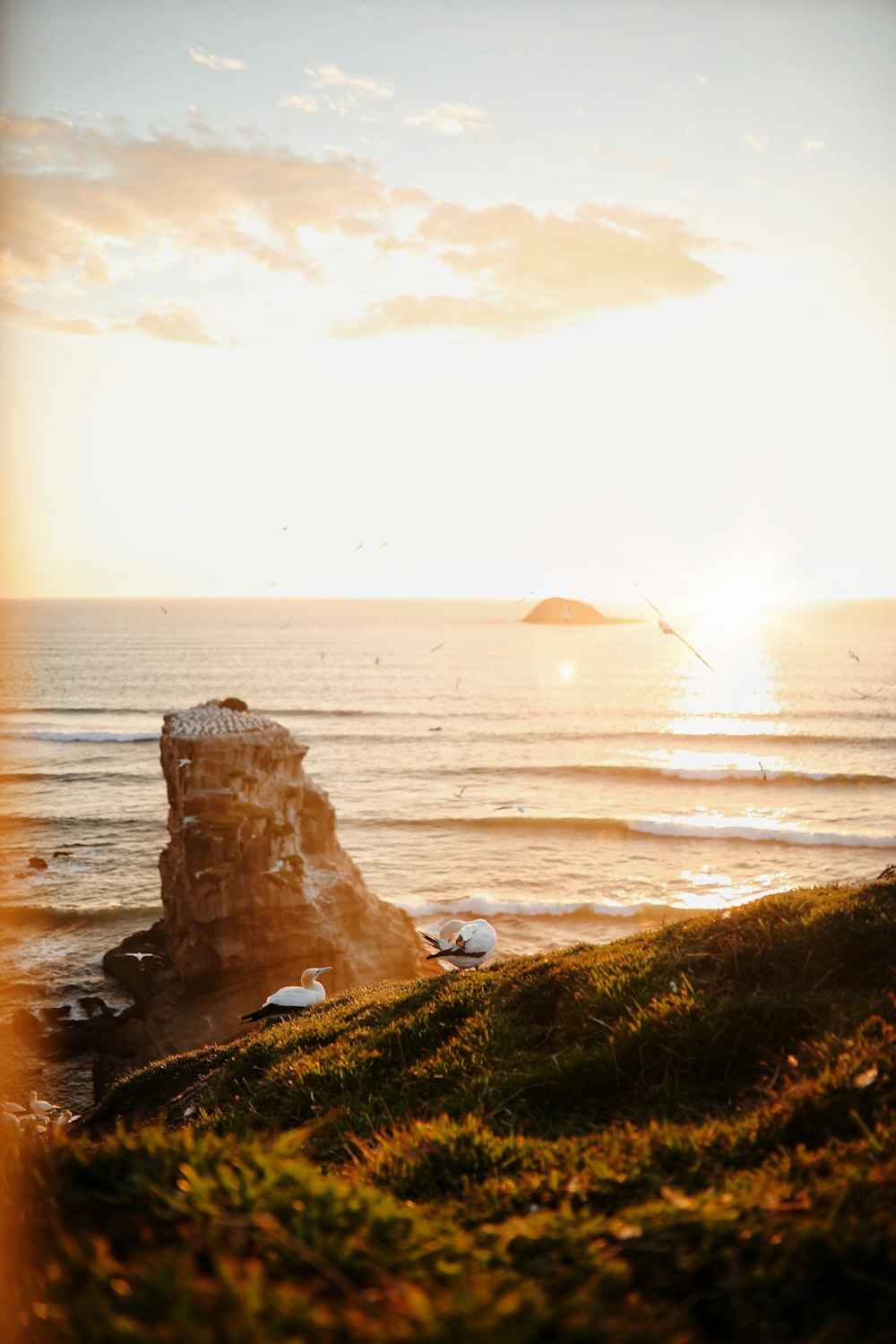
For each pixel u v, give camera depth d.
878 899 9.83
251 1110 8.89
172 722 37.50
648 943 10.67
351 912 35.75
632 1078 7.55
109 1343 3.30
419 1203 5.19
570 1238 4.12
